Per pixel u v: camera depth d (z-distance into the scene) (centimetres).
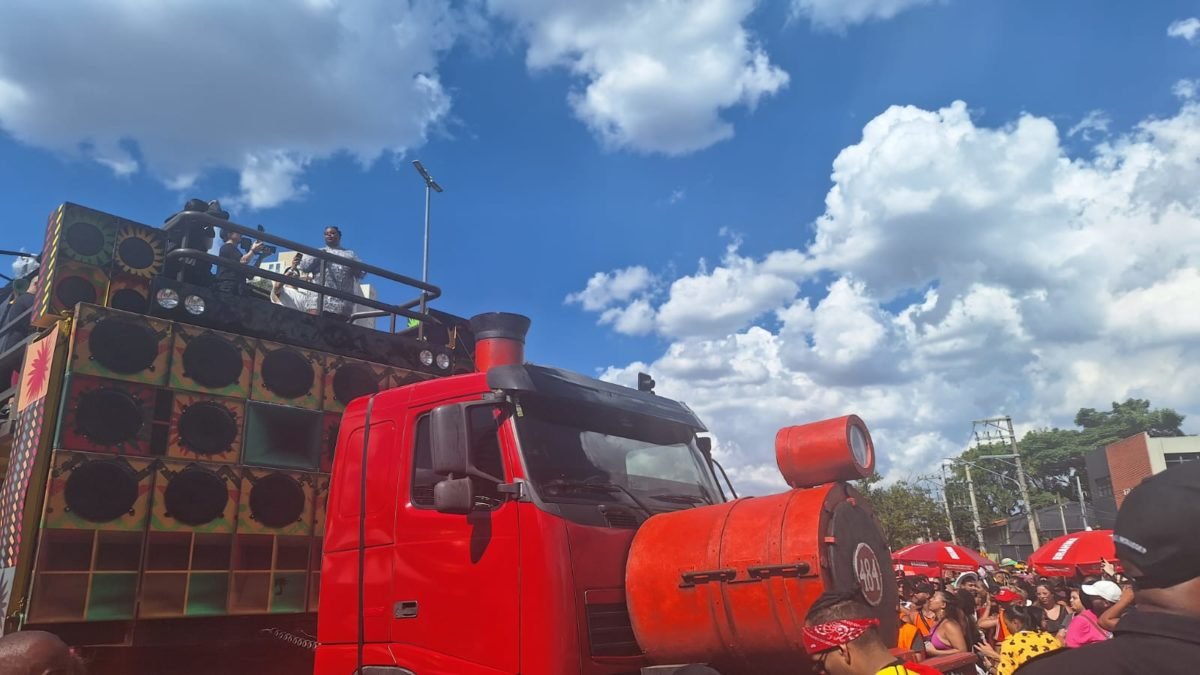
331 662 504
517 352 603
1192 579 157
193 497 558
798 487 420
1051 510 6262
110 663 511
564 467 465
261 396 607
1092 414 8888
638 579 428
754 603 383
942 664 432
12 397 604
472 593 441
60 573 495
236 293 694
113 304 583
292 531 602
